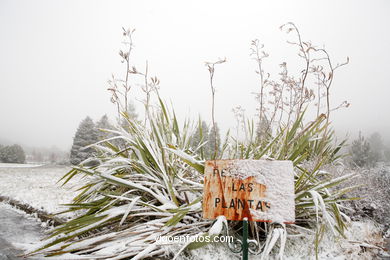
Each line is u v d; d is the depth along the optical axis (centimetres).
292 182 231
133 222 329
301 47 323
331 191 417
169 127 406
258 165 239
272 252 284
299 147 327
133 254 260
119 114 409
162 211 311
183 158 296
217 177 244
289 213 224
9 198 590
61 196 588
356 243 315
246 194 235
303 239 311
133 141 359
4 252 288
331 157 505
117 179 324
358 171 464
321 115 321
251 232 317
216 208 237
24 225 404
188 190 343
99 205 328
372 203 428
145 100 389
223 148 410
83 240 275
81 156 2434
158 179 352
